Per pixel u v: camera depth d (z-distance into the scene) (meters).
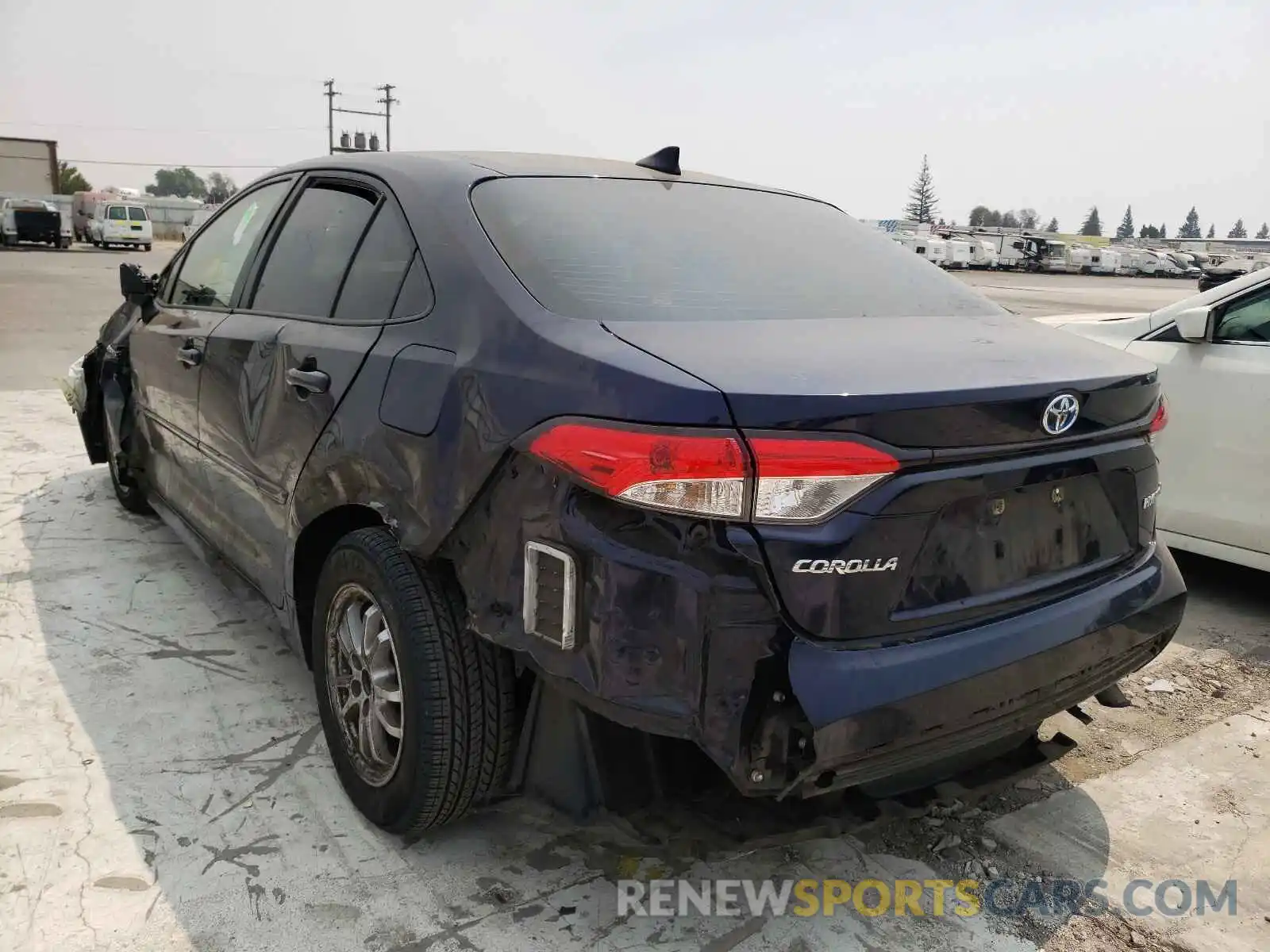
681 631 1.75
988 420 1.90
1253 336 4.02
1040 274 61.69
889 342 2.14
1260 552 3.98
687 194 2.88
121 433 4.45
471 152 2.86
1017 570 2.09
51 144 43.44
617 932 2.18
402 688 2.26
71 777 2.68
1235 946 2.22
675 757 2.09
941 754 1.94
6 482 5.45
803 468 1.73
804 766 1.76
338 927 2.16
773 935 2.20
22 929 2.11
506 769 2.28
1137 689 3.46
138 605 3.82
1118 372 2.20
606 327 2.04
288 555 2.78
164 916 2.17
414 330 2.33
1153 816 2.71
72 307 15.92
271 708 3.10
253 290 3.23
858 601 1.82
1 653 3.40
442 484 2.11
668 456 1.73
